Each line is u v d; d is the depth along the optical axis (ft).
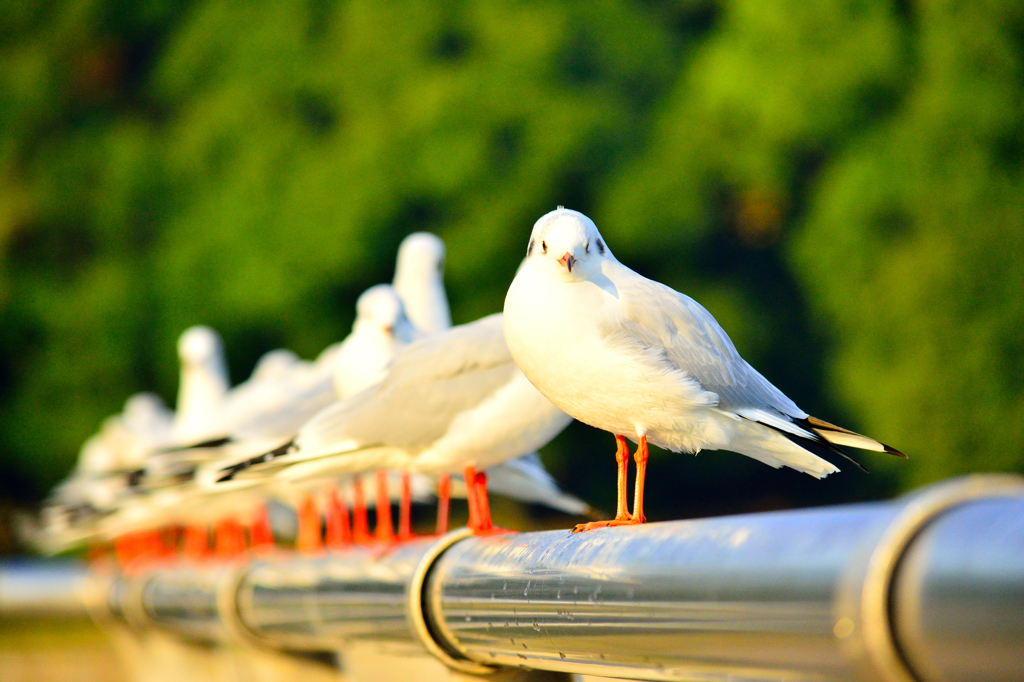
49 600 33.35
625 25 66.49
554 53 64.44
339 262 62.95
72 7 77.41
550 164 62.18
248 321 65.51
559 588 8.31
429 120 62.75
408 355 17.22
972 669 4.78
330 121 67.72
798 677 6.04
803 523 6.06
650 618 7.16
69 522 31.94
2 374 76.18
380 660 17.13
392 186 62.75
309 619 15.03
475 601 9.93
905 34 60.95
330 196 63.36
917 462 59.98
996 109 58.59
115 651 44.06
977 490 5.08
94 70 79.41
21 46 77.97
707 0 69.67
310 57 67.56
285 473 17.61
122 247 71.56
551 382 12.31
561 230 12.09
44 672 41.70
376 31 66.03
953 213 58.85
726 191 67.56
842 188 60.03
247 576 17.97
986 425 59.11
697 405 12.23
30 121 76.43
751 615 6.16
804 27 61.21
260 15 69.26
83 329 71.26
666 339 12.30
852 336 60.64
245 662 20.72
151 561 33.76
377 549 13.17
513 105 62.80
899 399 59.36
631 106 65.36
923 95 59.77
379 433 16.84
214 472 23.25
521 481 19.77
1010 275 58.70
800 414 13.00
